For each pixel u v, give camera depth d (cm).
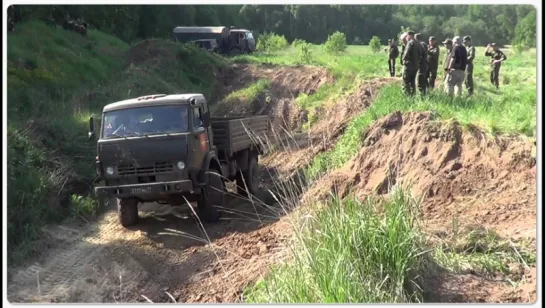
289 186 1004
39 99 1953
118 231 1191
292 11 6150
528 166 922
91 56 3344
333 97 2580
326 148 1661
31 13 3366
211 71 3894
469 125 1047
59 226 1195
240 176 1475
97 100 2331
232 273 895
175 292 880
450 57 1574
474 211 878
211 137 1265
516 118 1063
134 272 958
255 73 3878
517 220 818
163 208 1367
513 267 709
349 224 670
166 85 3212
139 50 3797
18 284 905
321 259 645
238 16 6581
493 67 2108
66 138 1554
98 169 1172
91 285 907
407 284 650
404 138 1151
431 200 962
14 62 2331
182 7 5703
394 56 2527
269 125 1697
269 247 955
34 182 1188
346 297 609
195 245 1076
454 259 723
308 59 4019
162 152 1141
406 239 664
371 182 1131
